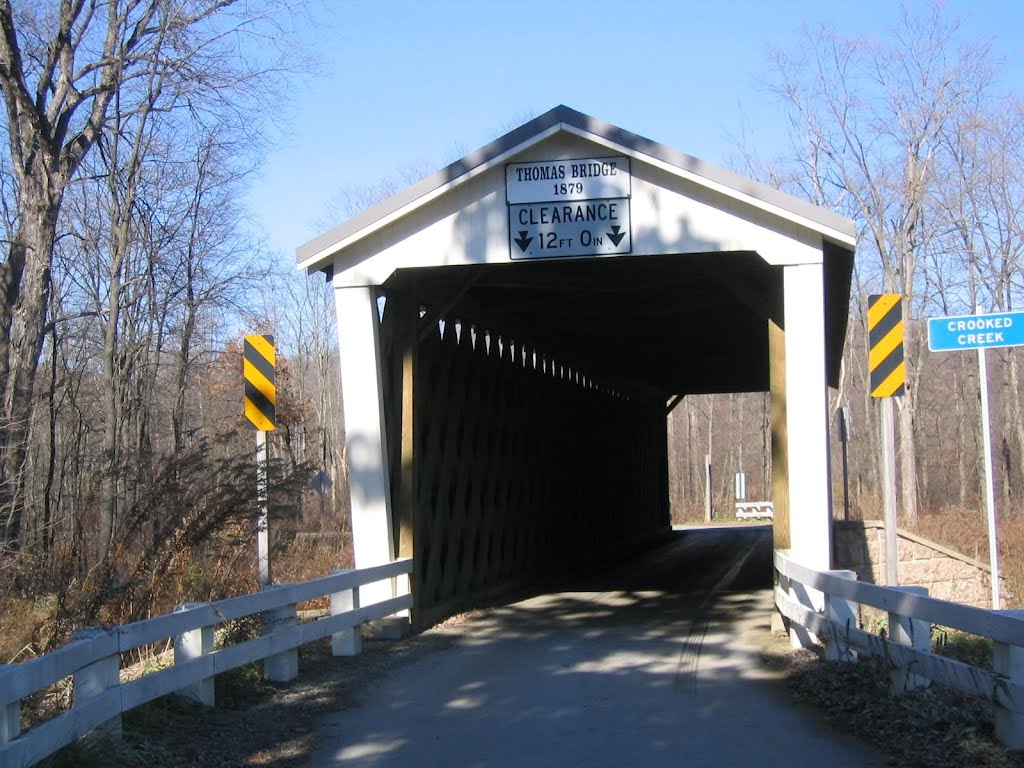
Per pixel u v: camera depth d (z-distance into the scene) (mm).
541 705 7492
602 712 7238
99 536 10266
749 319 16891
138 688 5930
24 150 15539
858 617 8273
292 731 6711
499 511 14750
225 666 7055
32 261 15156
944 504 37969
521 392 16219
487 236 10383
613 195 10258
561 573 18031
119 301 21875
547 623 11703
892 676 6730
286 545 12828
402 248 10508
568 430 19547
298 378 45656
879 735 6176
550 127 10156
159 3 16656
